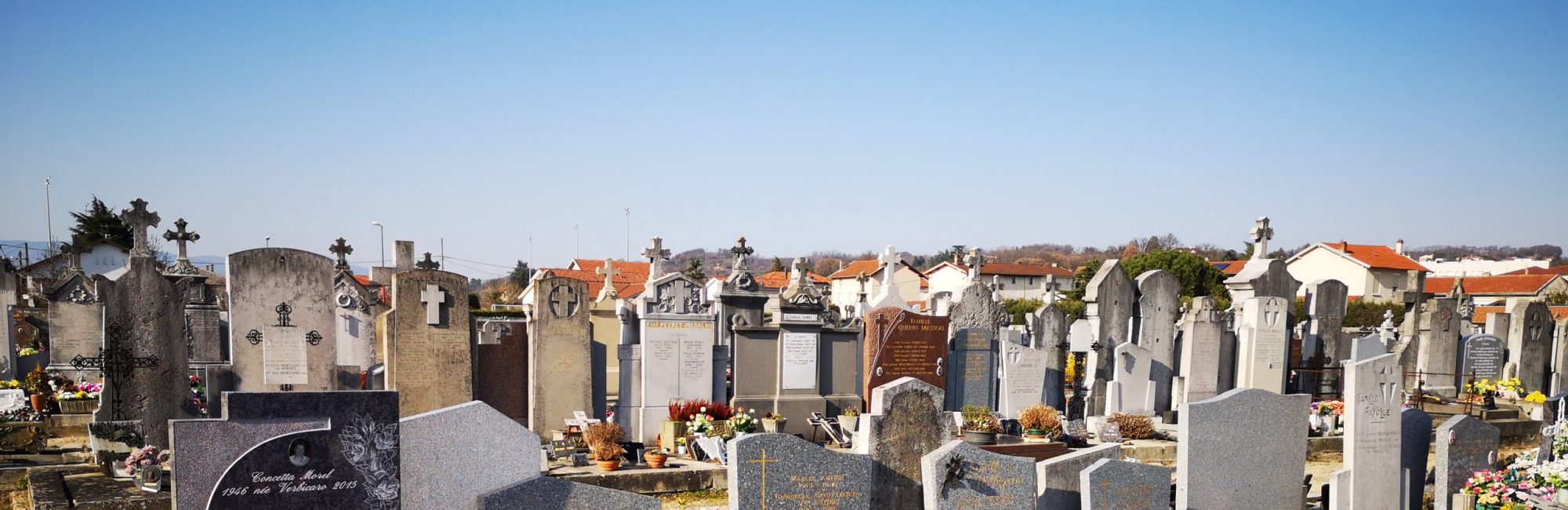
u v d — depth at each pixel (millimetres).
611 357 24938
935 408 12531
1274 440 13242
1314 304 23375
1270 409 13188
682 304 17922
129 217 15250
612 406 18531
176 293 15391
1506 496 13359
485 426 10430
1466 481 14336
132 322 14992
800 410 18750
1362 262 66938
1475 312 44500
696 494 15055
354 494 9594
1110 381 21297
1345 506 13562
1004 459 11961
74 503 12031
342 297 21625
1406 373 24031
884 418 12109
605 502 10812
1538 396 23344
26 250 52125
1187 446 12453
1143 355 21219
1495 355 25141
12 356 21266
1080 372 22625
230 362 16453
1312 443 19438
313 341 16484
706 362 18141
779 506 11203
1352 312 52875
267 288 16156
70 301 20656
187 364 15492
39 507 11961
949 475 11555
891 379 19094
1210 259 109688
